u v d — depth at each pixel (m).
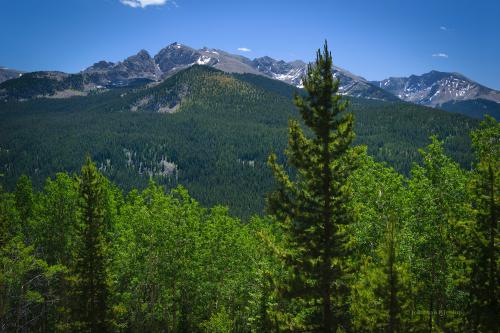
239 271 49.12
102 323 33.66
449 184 26.64
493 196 19.95
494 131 25.67
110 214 50.41
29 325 45.34
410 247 26.27
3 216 36.81
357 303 21.67
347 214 20.05
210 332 47.25
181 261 44.00
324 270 19.31
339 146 19.59
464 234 21.61
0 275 32.09
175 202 47.12
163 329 53.12
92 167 34.88
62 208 45.22
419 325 21.95
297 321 20.22
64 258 45.16
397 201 27.52
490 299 19.64
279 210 20.34
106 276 34.69
